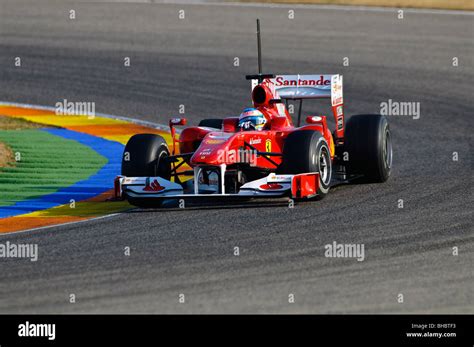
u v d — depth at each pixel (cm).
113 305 2477
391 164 4409
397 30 9219
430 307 2384
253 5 10738
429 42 8681
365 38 8900
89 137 5841
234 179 3688
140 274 2761
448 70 7675
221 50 8506
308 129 3731
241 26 9538
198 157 3572
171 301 2488
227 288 2581
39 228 3516
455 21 9606
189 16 10088
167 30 9400
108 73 7806
